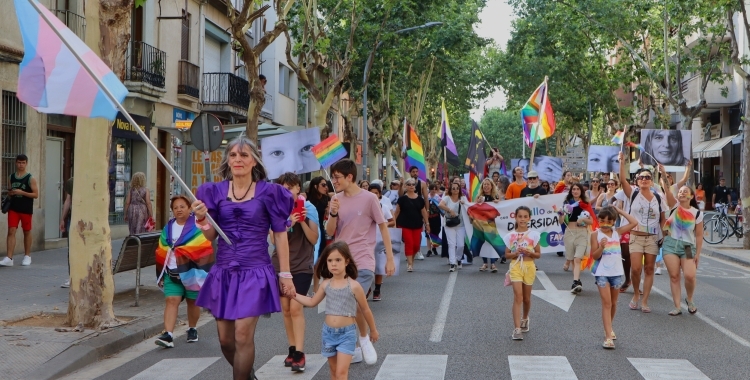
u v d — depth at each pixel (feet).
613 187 54.34
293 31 95.04
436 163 205.87
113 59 31.45
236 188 19.81
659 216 37.47
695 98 134.31
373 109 142.41
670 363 26.48
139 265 37.27
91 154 31.42
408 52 130.31
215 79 97.55
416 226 54.29
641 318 35.78
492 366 25.88
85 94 20.54
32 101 20.49
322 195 38.50
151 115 81.97
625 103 196.54
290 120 141.38
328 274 22.20
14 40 58.70
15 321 32.37
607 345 28.86
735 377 24.66
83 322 31.30
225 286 19.44
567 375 24.58
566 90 154.10
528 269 30.66
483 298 41.39
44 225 63.26
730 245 77.51
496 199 57.26
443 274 52.70
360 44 106.11
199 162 65.82
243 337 19.12
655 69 112.78
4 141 58.13
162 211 87.71
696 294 44.06
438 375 24.57
